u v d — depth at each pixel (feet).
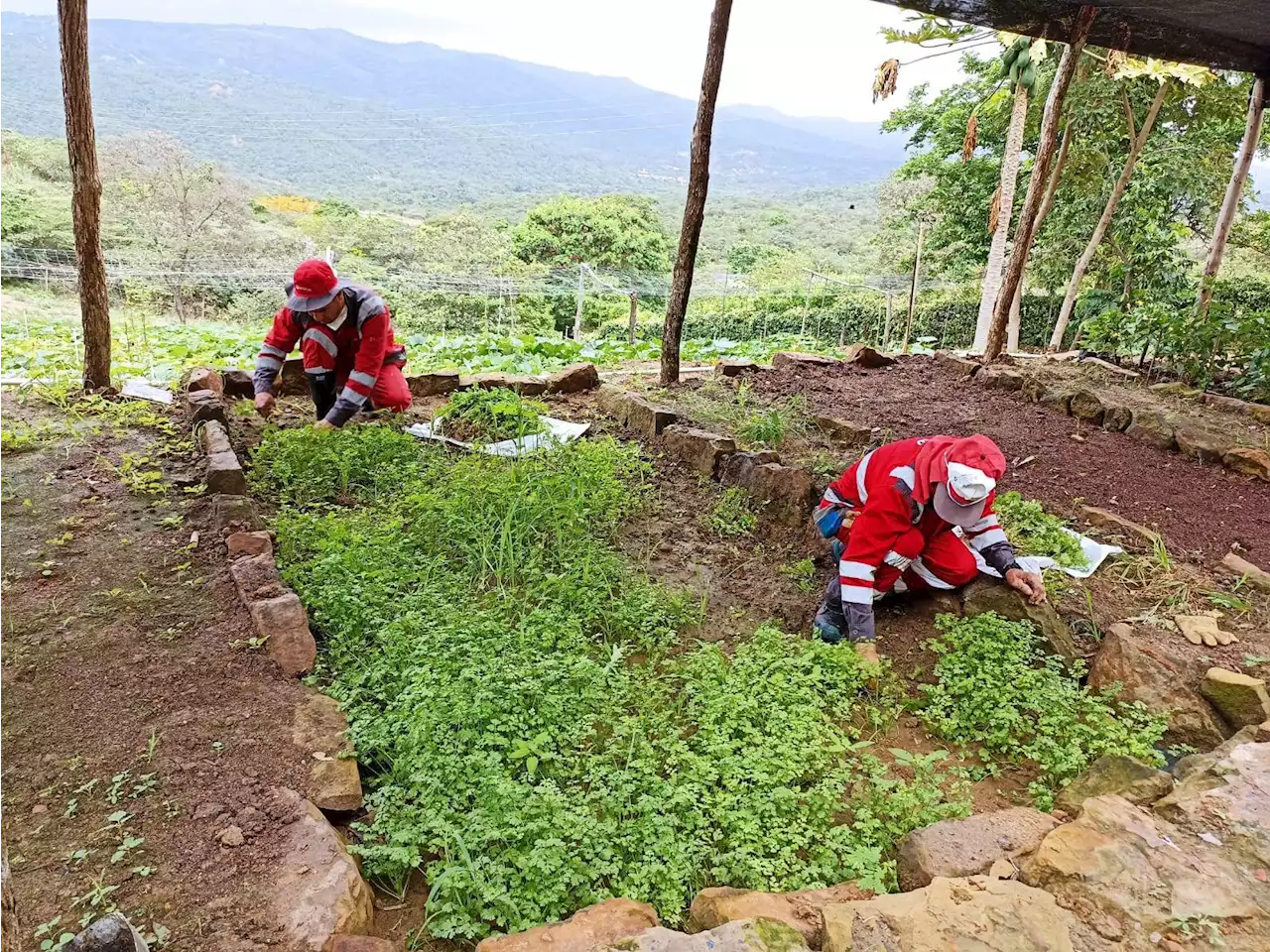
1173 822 7.73
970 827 8.10
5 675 9.84
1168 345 25.29
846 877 7.98
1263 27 20.27
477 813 8.09
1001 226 48.29
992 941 6.34
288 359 21.03
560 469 16.31
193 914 6.86
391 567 12.51
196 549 12.94
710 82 20.33
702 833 8.33
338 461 15.75
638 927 6.87
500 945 6.59
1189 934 6.47
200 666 10.19
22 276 73.46
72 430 17.17
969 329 78.74
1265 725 9.76
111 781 8.32
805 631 12.67
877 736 10.53
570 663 10.55
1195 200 52.06
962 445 11.43
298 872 7.30
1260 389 23.58
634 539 15.11
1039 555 14.19
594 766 8.98
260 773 8.53
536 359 29.07
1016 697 10.64
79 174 18.20
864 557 11.65
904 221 87.15
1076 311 58.29
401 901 7.71
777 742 9.45
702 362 30.35
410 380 22.41
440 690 9.56
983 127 61.31
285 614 10.98
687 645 12.13
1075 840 7.41
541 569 13.26
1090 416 22.04
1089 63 46.44
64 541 12.93
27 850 7.48
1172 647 11.81
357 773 8.73
